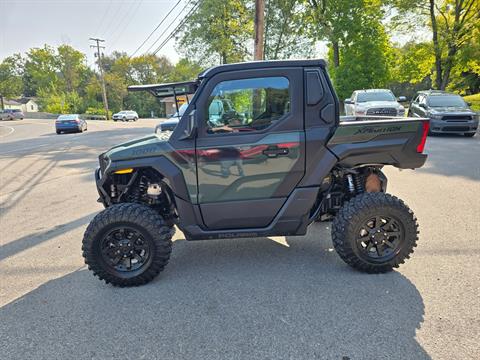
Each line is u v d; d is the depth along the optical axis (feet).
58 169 30.22
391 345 7.27
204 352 7.30
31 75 278.67
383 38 72.69
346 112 49.55
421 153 10.46
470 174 22.16
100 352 7.42
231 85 9.83
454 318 8.09
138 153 10.10
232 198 10.25
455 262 10.84
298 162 10.02
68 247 13.43
